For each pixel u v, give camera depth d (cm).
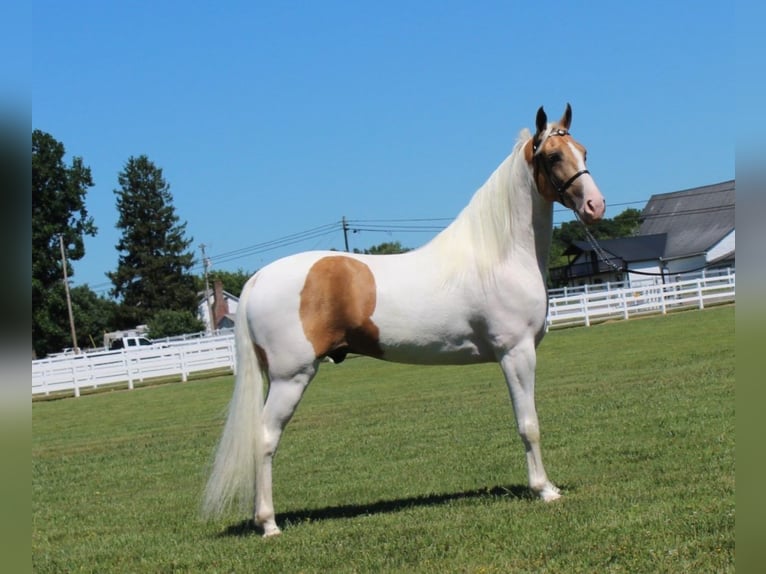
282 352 639
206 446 1318
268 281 647
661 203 7106
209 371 3150
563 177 648
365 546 578
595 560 497
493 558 520
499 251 662
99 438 1606
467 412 1357
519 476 805
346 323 651
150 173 8356
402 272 667
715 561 468
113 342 5566
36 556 662
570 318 3481
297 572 535
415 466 925
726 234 6212
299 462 1038
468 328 665
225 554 601
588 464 812
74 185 5766
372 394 1861
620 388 1411
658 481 689
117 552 655
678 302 3394
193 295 8269
